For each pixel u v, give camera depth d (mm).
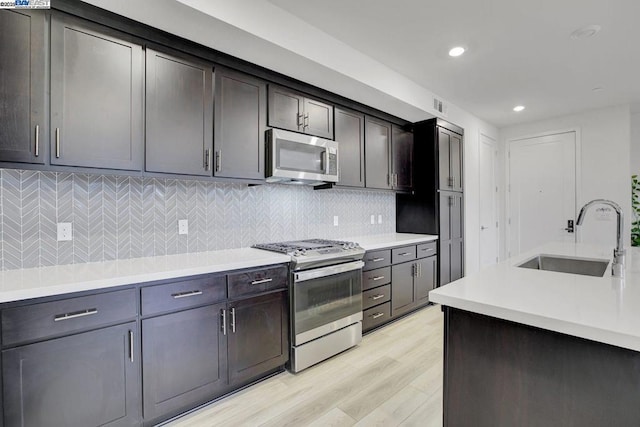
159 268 1786
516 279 1462
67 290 1425
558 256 2260
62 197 1865
